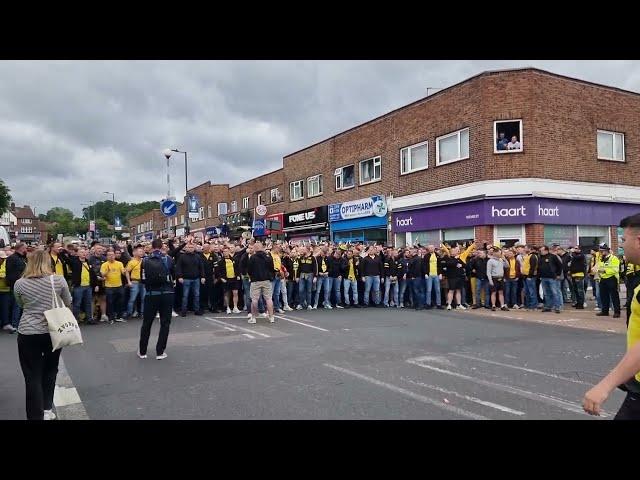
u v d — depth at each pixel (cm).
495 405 535
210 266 1401
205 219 4875
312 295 1526
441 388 600
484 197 1716
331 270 1513
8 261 1116
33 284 491
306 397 564
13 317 1121
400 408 525
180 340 942
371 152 2327
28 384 482
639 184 1967
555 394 575
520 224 1711
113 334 1038
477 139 1761
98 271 1284
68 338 484
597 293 1398
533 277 1417
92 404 552
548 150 1733
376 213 2231
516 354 796
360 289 1589
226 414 512
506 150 1719
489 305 1468
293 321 1192
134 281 1295
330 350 828
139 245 1336
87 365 747
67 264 1185
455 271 1449
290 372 680
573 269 1447
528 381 632
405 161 2128
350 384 618
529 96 1706
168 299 789
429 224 1966
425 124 2003
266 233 3045
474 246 1557
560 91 1775
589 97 1845
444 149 1927
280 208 3297
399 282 1562
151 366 732
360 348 845
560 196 1733
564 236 1772
